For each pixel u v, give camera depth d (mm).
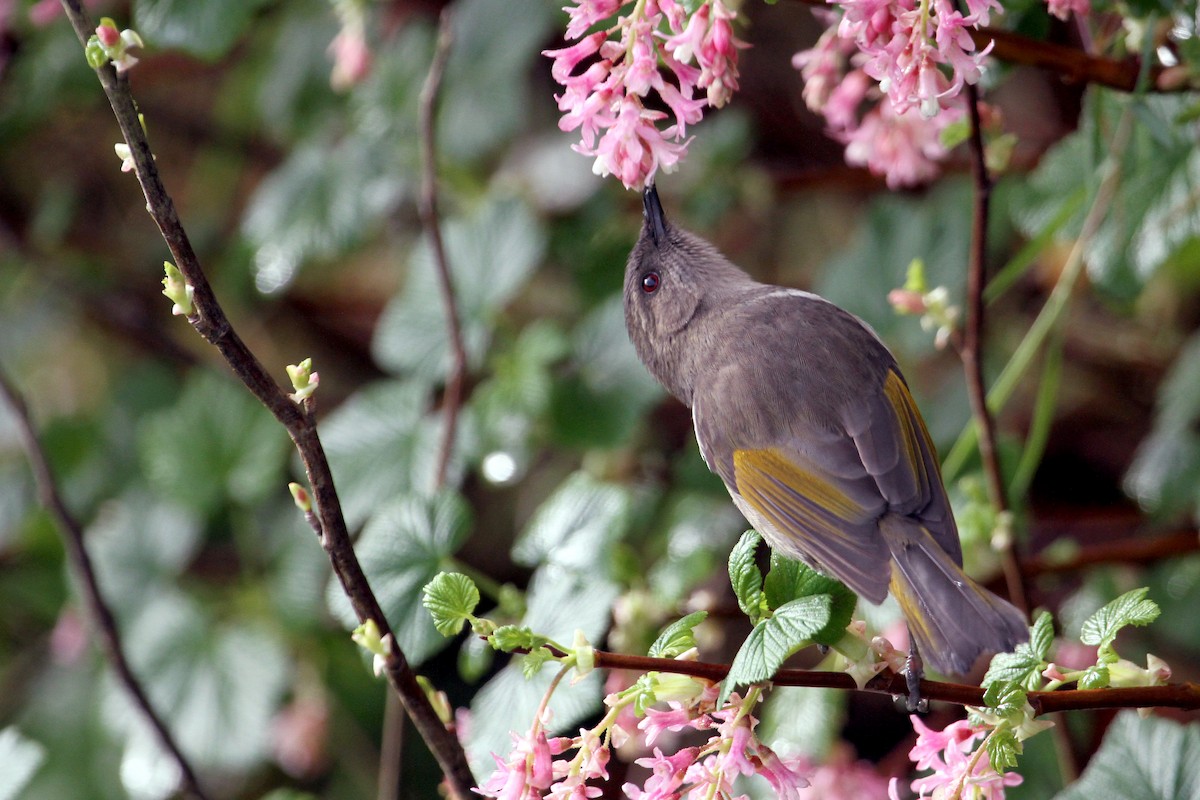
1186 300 11609
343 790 11422
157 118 14289
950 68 6496
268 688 10594
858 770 7965
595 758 5195
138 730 10609
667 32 6566
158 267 14211
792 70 12516
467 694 11992
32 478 12609
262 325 13906
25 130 12945
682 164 11430
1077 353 12047
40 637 12578
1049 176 9227
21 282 13969
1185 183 8117
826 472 6836
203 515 11117
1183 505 9953
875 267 10938
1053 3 6457
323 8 12109
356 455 9891
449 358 10078
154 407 13219
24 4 12023
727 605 8820
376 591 6855
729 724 5227
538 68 12570
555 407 10188
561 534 7566
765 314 7566
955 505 9078
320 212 11102
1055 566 9281
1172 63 7027
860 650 5586
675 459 11445
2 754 8391
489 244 10281
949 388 10922
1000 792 5348
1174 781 6402
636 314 8266
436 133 11141
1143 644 9859
